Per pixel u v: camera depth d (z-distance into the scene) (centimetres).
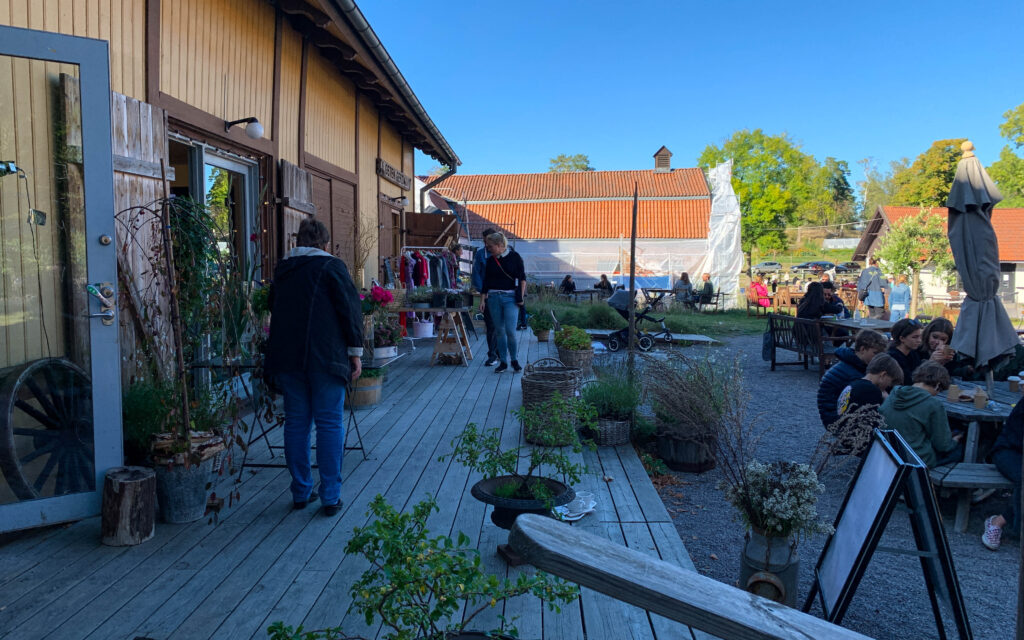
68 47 318
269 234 640
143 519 309
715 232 2786
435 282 1288
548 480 326
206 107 523
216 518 337
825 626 120
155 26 449
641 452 503
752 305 2553
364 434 504
